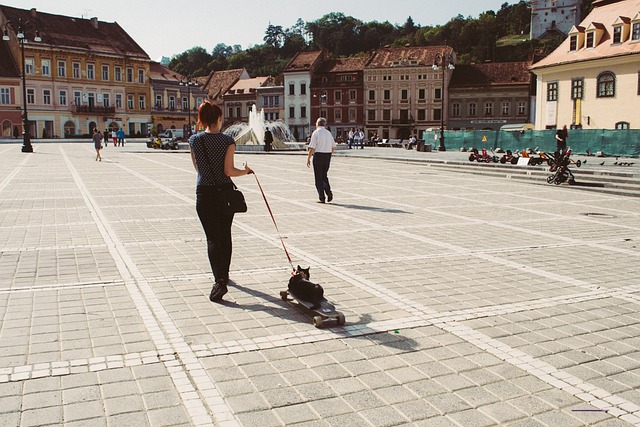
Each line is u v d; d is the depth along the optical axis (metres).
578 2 137.12
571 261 8.15
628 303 6.20
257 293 6.36
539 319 5.64
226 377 4.27
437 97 82.25
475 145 43.38
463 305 6.04
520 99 78.69
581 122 43.78
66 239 9.24
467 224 11.21
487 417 3.73
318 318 5.28
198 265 7.57
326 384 4.18
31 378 4.21
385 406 3.87
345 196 15.50
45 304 5.90
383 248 8.82
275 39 171.00
